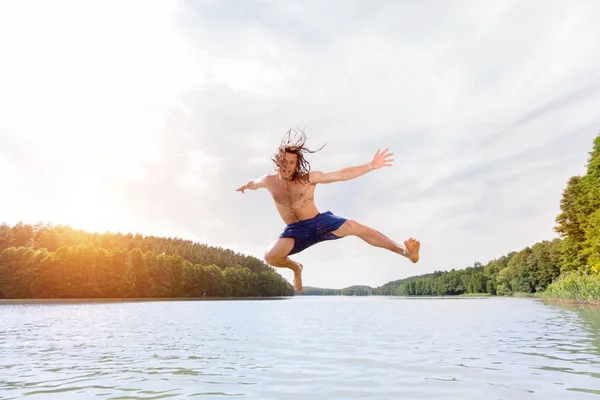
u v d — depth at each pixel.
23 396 5.82
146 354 9.74
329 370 7.60
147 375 7.25
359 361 8.55
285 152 4.89
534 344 10.83
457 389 6.08
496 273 122.94
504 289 93.56
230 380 6.80
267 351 10.06
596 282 30.75
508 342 11.31
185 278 91.38
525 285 84.75
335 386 6.34
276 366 8.04
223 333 14.62
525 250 86.25
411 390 6.05
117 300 70.31
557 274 75.50
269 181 5.13
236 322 20.11
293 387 6.27
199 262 116.50
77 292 72.12
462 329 15.23
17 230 91.50
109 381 6.77
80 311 32.59
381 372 7.38
